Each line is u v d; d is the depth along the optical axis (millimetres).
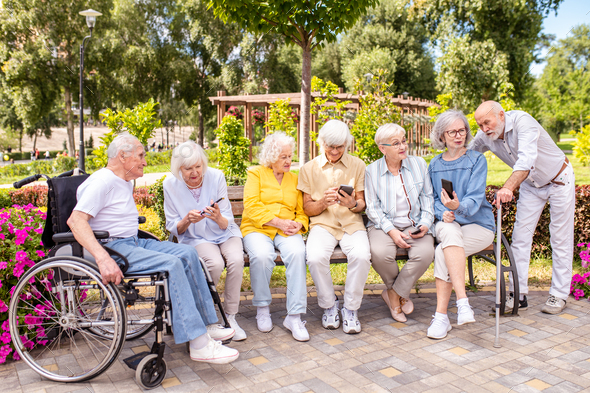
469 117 10164
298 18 4328
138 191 7504
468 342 2855
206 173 3145
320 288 3086
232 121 8211
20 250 2670
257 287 3055
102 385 2322
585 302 3551
